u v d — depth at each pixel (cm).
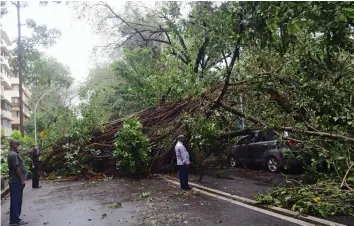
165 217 708
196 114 1315
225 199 864
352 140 768
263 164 1323
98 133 1596
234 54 1000
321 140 884
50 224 713
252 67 1081
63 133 1630
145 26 2375
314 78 926
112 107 2219
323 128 902
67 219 748
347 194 711
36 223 732
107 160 1578
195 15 1431
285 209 704
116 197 988
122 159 1420
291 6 564
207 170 1459
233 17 772
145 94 1645
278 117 1073
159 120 1500
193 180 1217
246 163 1437
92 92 1808
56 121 1770
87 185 1298
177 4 1848
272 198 768
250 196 864
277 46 739
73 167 1530
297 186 909
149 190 1081
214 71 1274
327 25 675
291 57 963
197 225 633
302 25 624
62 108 1770
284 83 1032
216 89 1280
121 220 705
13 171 739
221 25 906
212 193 962
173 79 1436
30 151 1747
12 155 741
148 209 795
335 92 834
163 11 1922
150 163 1465
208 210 749
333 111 857
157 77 1511
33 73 4197
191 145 1335
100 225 676
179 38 1791
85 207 868
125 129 1413
